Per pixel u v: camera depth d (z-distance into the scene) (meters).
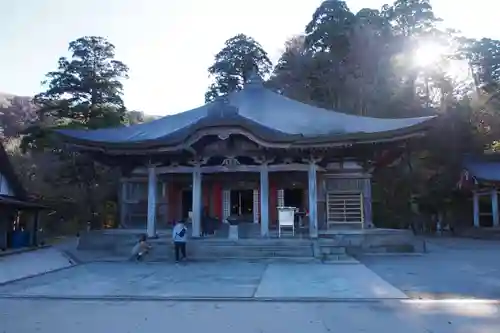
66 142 24.66
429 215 44.00
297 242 21.08
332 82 52.44
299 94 54.44
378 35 51.94
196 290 12.16
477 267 16.72
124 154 24.19
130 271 16.61
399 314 8.94
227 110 22.81
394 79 50.59
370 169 25.81
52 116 45.34
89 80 44.69
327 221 25.64
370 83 50.88
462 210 43.03
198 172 23.97
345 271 15.87
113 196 44.06
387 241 23.17
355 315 8.89
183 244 19.83
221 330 7.78
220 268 17.22
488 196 41.94
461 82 53.59
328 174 25.98
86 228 40.56
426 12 54.09
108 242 25.28
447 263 18.17
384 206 43.84
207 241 21.50
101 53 45.72
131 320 8.66
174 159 24.23
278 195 28.80
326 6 54.16
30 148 42.75
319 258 19.67
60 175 42.50
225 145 23.67
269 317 8.81
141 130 28.66
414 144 25.58
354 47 51.69
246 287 12.56
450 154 44.25
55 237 37.72
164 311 9.52
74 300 11.02
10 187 28.50
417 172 44.50
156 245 21.56
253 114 28.38
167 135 23.06
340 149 24.25
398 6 55.28
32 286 13.22
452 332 7.39
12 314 9.34
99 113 44.78
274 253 20.48
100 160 26.98
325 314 9.03
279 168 23.48
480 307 9.62
